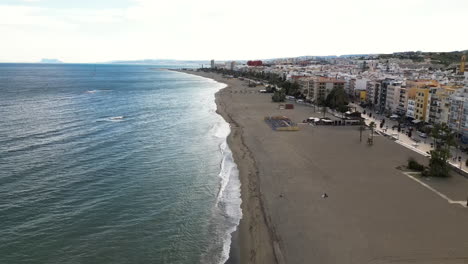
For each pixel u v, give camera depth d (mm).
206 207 57500
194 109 163875
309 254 44188
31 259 42781
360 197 60344
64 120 129875
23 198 59188
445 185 65500
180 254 44562
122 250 45156
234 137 104188
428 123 120062
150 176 71250
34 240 46719
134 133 109750
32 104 171375
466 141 98562
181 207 57438
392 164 77938
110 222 52031
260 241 47250
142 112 153000
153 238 48062
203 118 138875
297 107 170000
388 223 51281
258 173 72625
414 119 129250
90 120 131000
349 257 43406
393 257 43281
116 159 81812
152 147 93062
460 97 102812
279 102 189375
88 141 98125
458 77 192500
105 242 46781
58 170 73250
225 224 52031
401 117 135125
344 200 59125
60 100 189875
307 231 49469
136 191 63469
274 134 108562
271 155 85250
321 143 97000
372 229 49688
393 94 150625
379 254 43875
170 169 75688
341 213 54500
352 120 126375
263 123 127125
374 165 77250
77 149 89438
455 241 46562
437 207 56375
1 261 42156
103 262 42688
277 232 49375
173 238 48188
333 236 48062
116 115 143750
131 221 52469
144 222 52281
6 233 48062
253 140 100562
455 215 53688
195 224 52031
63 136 103625
